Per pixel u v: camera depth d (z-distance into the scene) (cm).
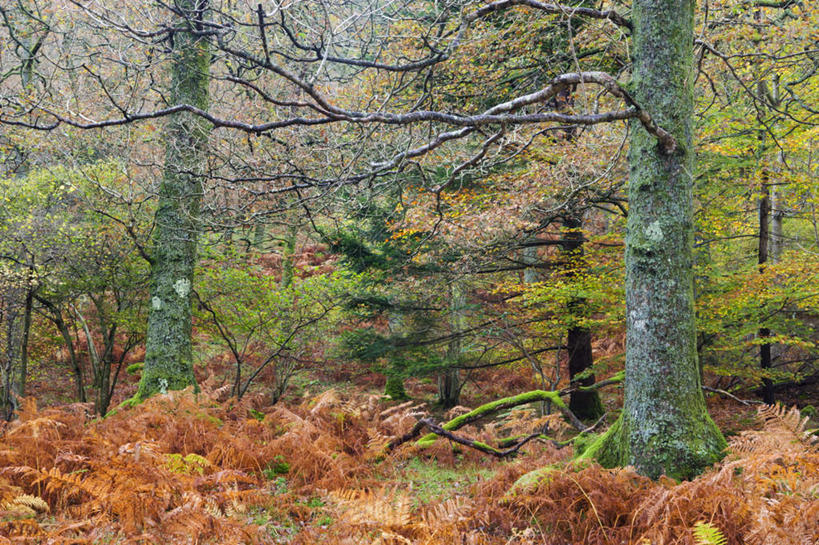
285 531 462
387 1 702
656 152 506
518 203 882
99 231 1101
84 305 1366
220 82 1079
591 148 870
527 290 1055
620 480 454
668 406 489
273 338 1266
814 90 1035
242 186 677
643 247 507
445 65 800
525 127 864
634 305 514
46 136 962
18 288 1084
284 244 1689
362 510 420
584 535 423
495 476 564
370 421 995
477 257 1077
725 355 1142
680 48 510
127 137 911
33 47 1059
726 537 355
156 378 906
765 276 959
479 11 559
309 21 596
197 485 490
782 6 891
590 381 1193
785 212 1212
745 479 398
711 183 990
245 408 896
